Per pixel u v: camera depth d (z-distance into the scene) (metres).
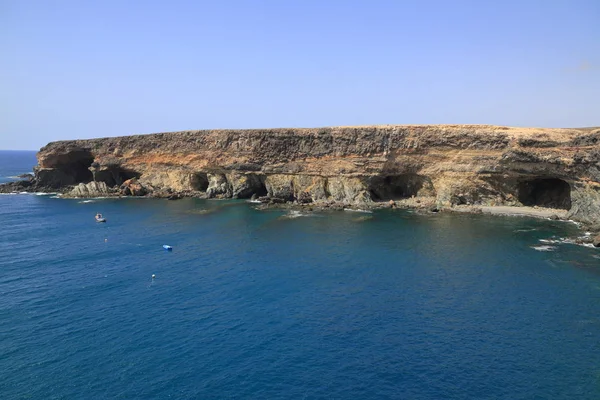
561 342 36.62
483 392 30.28
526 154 83.38
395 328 39.53
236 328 39.69
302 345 36.69
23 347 36.34
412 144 96.00
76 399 29.86
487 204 93.69
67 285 50.19
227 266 57.19
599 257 58.34
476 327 39.47
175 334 38.56
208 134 116.25
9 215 91.88
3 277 52.72
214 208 99.88
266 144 108.94
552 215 82.88
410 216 87.94
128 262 58.84
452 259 58.91
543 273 52.69
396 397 29.88
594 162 73.31
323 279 52.03
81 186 121.88
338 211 94.50
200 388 31.02
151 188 122.31
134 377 32.28
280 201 106.06
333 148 103.25
